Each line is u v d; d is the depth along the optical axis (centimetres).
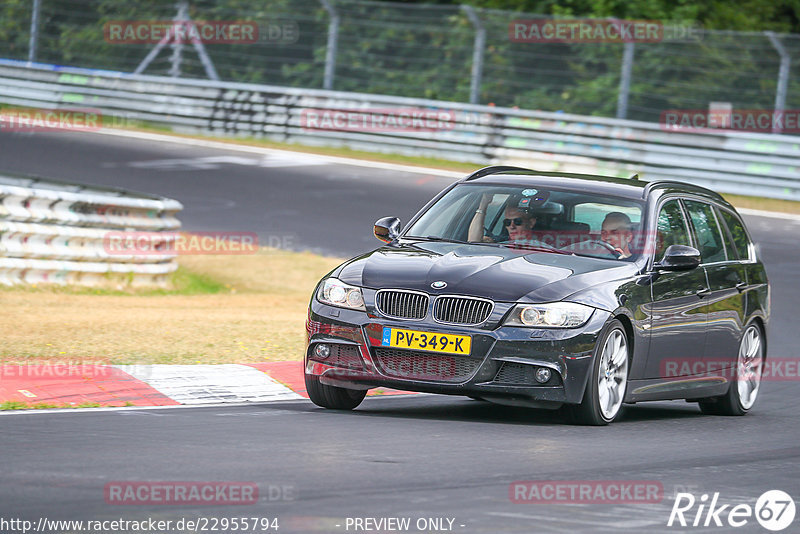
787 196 8838
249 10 13575
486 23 11325
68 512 1755
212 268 6209
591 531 1755
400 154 10275
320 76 13175
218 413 2791
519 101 12038
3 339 3681
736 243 3634
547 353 2733
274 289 5872
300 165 9512
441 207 3291
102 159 9281
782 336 5131
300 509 1811
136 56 13525
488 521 1781
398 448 2375
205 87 11106
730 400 3469
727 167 9044
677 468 2347
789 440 2898
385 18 13100
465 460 2273
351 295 2862
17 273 5153
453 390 2752
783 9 13662
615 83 11706
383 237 3247
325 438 2466
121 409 2803
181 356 3594
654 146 9312
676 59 11650
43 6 13525
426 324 2770
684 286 3184
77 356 3453
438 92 12531
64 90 11450
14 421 2567
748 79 11450
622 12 12800
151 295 5491
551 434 2677
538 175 3362
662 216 3241
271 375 3397
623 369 2919
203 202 7844
